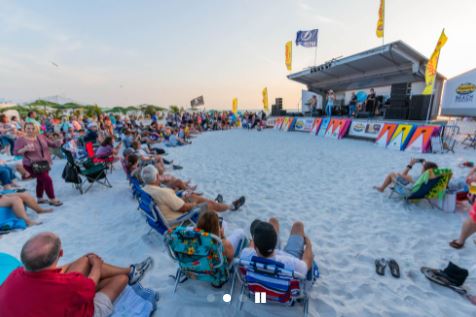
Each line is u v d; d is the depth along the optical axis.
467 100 13.37
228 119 24.95
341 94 19.91
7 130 8.77
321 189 5.40
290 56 19.55
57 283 1.61
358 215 4.09
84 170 5.40
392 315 2.14
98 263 2.17
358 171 6.67
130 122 18.41
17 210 3.79
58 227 3.82
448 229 3.56
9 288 1.59
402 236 3.41
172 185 4.58
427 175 3.93
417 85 14.37
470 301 2.28
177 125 20.48
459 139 11.55
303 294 1.98
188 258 2.16
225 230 3.41
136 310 2.06
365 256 2.97
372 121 12.16
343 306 2.24
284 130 19.44
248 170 7.17
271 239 1.87
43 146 4.64
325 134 14.94
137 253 3.07
